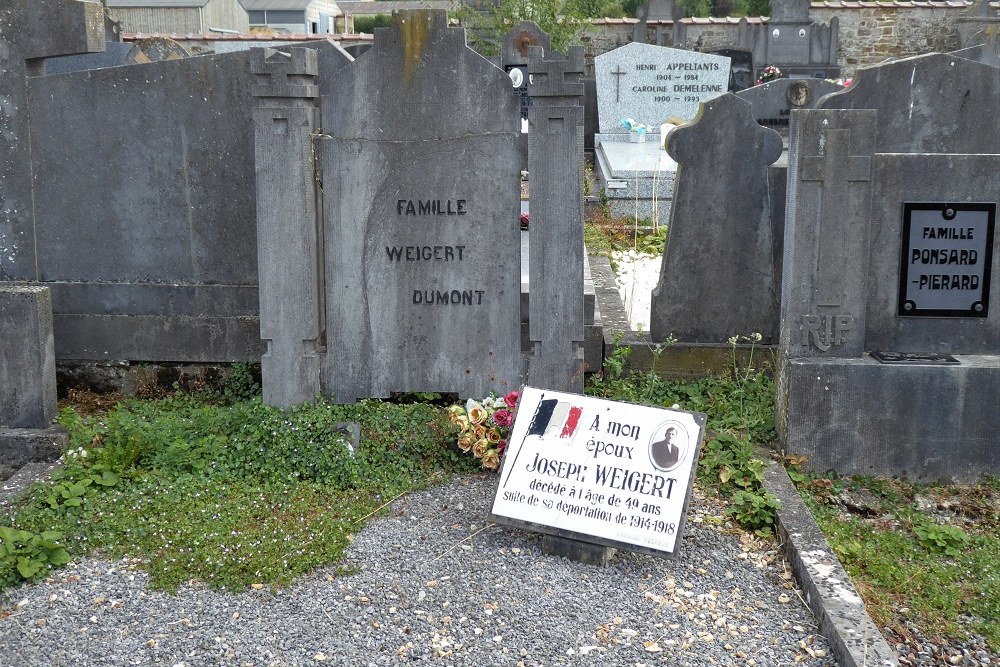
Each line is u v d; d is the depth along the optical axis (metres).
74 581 4.19
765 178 6.20
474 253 5.57
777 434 5.55
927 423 5.26
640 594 4.08
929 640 3.90
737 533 4.62
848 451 5.32
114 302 6.49
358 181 5.52
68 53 6.14
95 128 6.30
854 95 7.23
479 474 5.22
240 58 6.13
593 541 4.27
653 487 4.29
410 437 5.34
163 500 4.81
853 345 5.36
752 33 19.00
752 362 6.30
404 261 5.60
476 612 3.92
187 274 6.46
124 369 6.52
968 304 5.45
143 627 3.84
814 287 5.30
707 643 3.75
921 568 4.45
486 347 5.68
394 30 5.34
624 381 6.27
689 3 34.72
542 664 3.60
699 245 6.32
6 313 5.46
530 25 12.59
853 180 5.17
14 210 6.43
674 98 14.34
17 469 5.46
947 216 5.35
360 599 4.01
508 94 5.36
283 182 5.46
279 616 3.90
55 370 5.90
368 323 5.67
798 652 3.72
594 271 8.89
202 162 6.29
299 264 5.55
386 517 4.74
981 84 7.14
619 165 11.68
